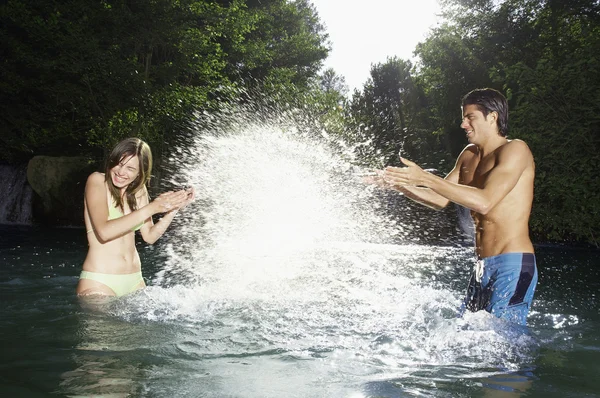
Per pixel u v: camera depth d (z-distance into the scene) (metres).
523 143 3.55
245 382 2.36
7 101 19.09
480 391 2.28
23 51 18.11
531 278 3.46
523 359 2.78
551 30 22.73
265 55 25.38
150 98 18.12
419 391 2.27
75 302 3.90
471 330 3.25
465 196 3.31
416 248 10.16
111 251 4.20
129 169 4.14
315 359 2.71
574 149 11.66
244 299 4.17
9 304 3.85
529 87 12.39
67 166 16.58
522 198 3.53
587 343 3.12
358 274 5.90
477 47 25.84
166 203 4.07
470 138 3.82
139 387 2.26
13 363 2.55
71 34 17.20
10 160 18.72
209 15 20.62
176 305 3.87
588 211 11.67
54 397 2.12
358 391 2.26
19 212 16.75
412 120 41.22
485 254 3.61
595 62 11.77
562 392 2.29
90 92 17.81
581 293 5.11
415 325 3.42
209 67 20.53
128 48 18.89
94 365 2.54
